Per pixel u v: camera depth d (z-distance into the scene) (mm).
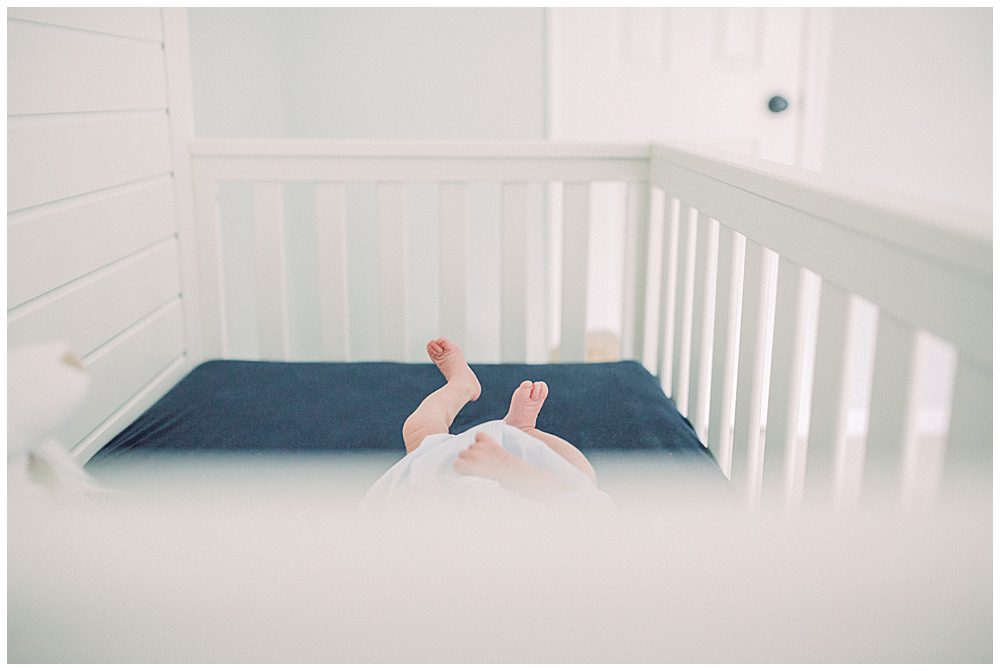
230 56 2197
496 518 927
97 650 895
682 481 1213
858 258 826
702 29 2594
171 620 886
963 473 678
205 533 938
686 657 850
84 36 1325
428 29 2531
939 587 761
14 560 870
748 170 1133
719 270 1325
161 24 1628
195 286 1800
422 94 2562
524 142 1809
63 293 1264
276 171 1799
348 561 871
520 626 854
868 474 812
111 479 1207
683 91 2619
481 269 2639
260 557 890
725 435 1314
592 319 2748
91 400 1358
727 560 841
